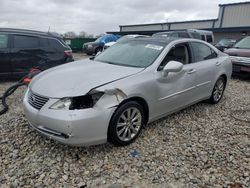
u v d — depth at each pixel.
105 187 2.69
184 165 3.12
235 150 3.53
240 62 8.54
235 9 31.30
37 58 7.41
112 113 3.18
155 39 4.58
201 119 4.67
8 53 6.99
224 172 3.01
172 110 4.25
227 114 5.00
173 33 15.16
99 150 3.37
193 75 4.52
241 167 3.11
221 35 29.11
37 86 3.39
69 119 2.91
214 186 2.76
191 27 35.78
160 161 3.19
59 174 2.87
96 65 3.97
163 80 3.87
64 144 3.19
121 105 3.32
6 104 4.89
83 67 3.87
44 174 2.85
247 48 9.15
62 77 3.46
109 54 4.55
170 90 4.04
